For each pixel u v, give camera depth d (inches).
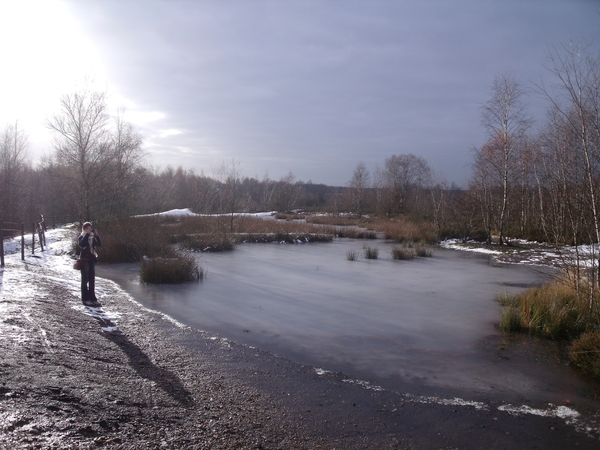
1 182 1384.1
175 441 147.6
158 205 1856.5
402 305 411.5
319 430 173.5
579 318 319.0
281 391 212.7
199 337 299.9
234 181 1523.1
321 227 1244.5
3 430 130.4
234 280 528.7
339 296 448.5
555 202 392.8
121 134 1106.7
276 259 736.3
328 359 265.3
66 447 128.4
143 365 232.2
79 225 958.4
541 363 264.5
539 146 712.4
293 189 2901.1
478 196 1140.5
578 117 303.6
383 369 250.7
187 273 517.7
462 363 263.1
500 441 172.4
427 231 1114.7
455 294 465.1
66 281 462.0
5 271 458.6
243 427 168.1
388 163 2476.6
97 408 162.2
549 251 834.8
